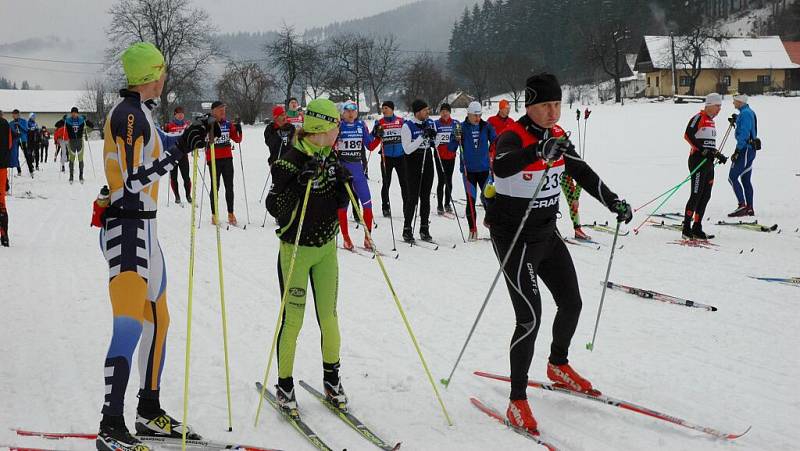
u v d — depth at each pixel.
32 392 3.68
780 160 16.19
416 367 4.16
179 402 3.58
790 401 3.65
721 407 3.57
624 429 3.31
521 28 91.94
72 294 5.83
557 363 3.67
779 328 4.92
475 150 8.45
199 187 15.12
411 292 5.95
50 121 73.94
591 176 3.51
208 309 5.45
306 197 3.23
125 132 2.88
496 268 6.94
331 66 63.34
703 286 6.14
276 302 5.66
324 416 3.45
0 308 5.34
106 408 2.87
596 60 64.88
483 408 3.54
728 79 63.50
